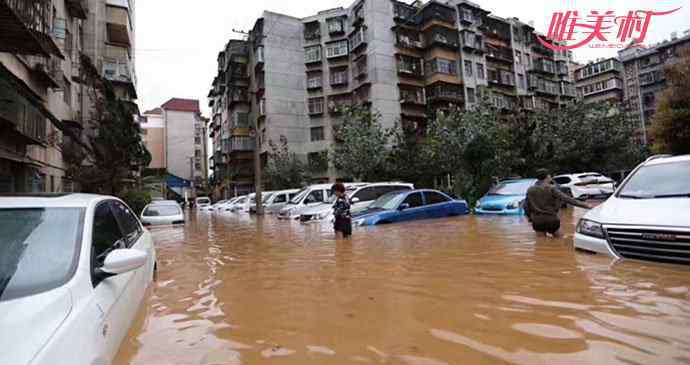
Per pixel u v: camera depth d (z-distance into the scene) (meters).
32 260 2.16
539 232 6.85
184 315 3.18
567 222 8.62
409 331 2.67
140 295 3.22
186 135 58.78
